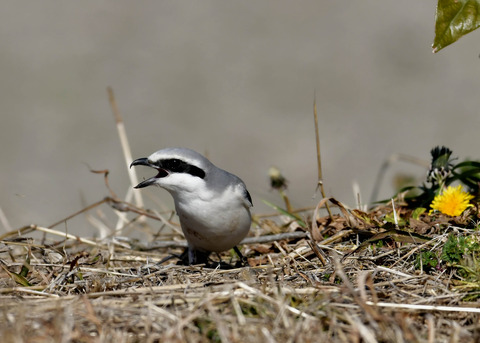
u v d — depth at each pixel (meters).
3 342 5.31
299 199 15.22
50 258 8.19
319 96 19.50
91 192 15.48
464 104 18.64
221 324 5.43
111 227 11.53
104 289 6.93
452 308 5.87
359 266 7.22
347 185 15.68
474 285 6.31
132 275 7.44
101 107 19.53
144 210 9.83
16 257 8.28
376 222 8.24
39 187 15.48
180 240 9.63
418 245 7.29
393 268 7.09
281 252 8.47
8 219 12.77
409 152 16.55
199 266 7.64
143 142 17.64
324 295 6.09
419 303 6.13
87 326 5.71
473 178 8.80
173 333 5.45
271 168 9.82
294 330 5.43
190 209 7.86
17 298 6.54
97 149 17.52
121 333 5.57
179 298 6.20
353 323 5.50
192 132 18.19
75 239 8.83
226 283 6.77
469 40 21.77
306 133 18.11
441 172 8.49
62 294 6.84
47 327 5.52
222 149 17.38
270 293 6.21
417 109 18.55
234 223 7.94
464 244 6.78
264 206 14.16
